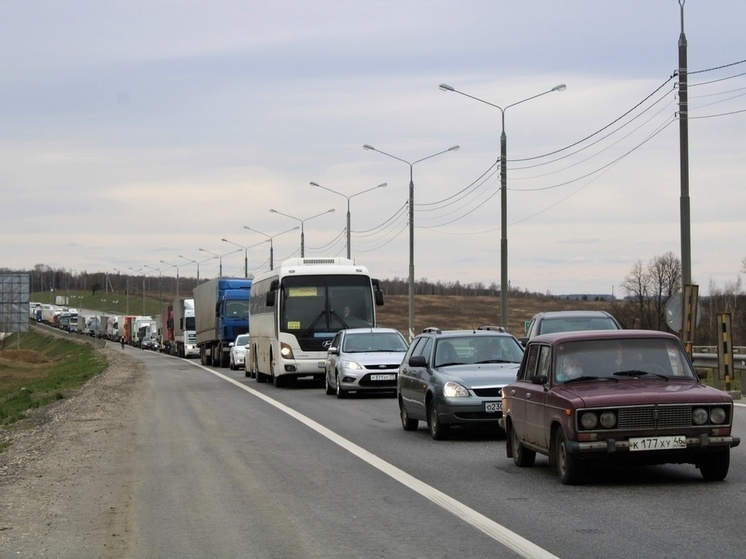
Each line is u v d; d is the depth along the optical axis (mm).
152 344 106250
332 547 8000
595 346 11477
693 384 10969
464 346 17078
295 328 31000
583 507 9516
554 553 7496
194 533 8750
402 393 18188
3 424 24781
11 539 8688
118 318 139375
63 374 56906
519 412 12500
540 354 12070
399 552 7742
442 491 10766
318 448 15164
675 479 11148
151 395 29938
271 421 20031
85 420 21641
